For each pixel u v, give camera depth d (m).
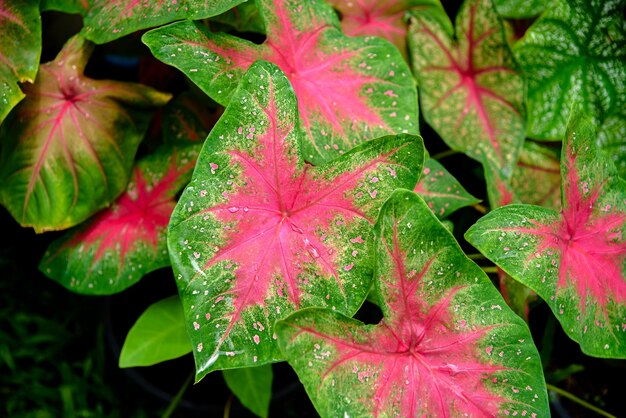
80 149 0.73
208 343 0.55
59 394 0.96
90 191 0.74
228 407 0.85
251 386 0.79
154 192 0.77
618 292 0.65
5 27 0.69
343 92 0.67
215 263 0.56
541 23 0.75
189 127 0.82
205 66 0.61
